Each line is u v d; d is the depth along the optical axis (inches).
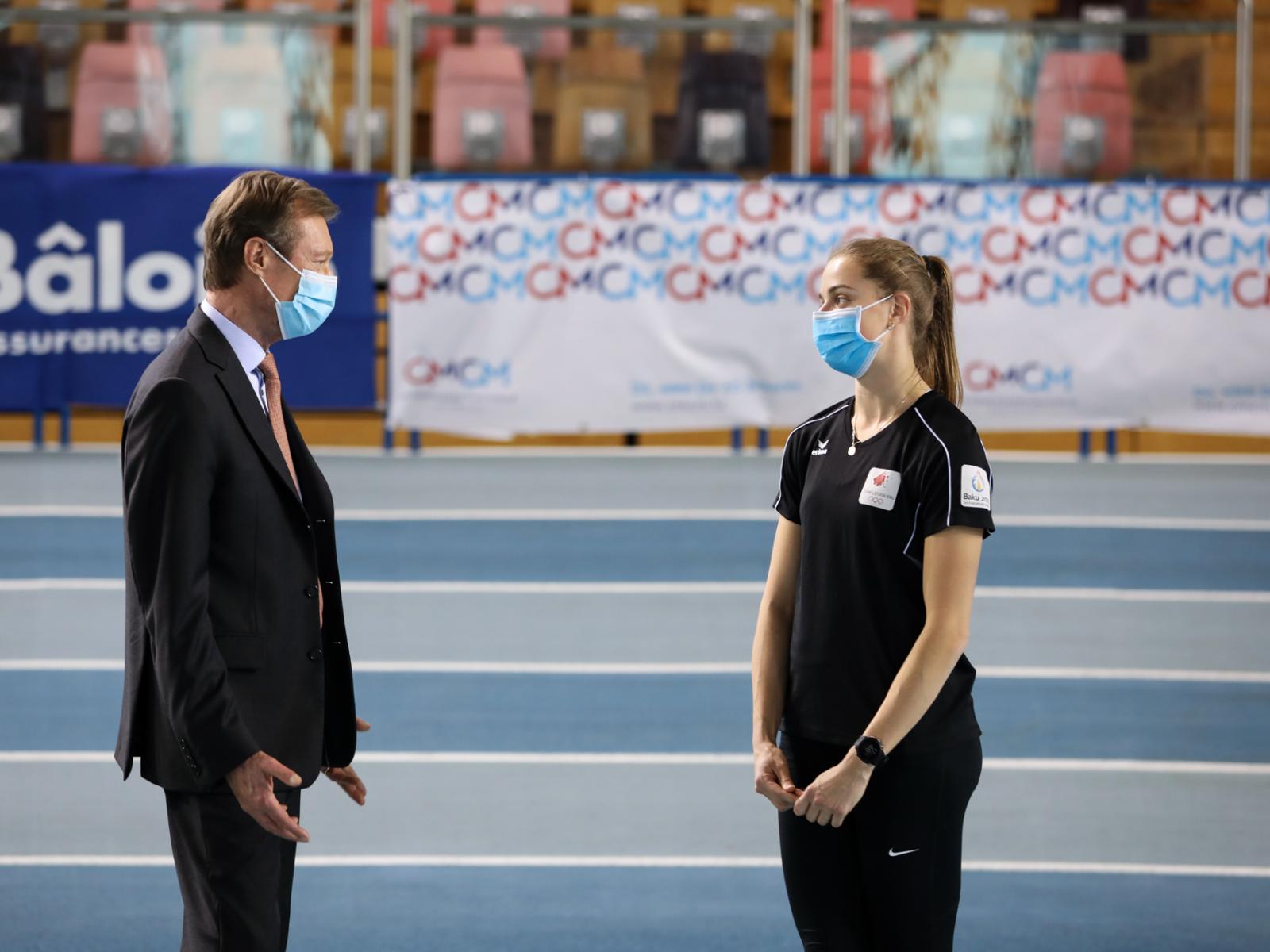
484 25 779.4
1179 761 394.0
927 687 181.9
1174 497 695.7
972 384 716.7
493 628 504.4
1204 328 711.1
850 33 758.5
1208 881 319.9
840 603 192.9
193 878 191.6
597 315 716.0
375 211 717.9
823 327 193.8
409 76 758.5
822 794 184.7
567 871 322.7
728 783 375.9
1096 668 470.9
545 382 717.9
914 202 711.1
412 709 428.5
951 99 766.5
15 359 711.7
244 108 767.7
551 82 786.2
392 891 311.0
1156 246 709.3
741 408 719.7
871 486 190.1
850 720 191.8
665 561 585.3
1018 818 354.9
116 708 429.1
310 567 197.8
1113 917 300.4
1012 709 432.8
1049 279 711.1
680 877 319.6
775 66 784.9
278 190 192.9
